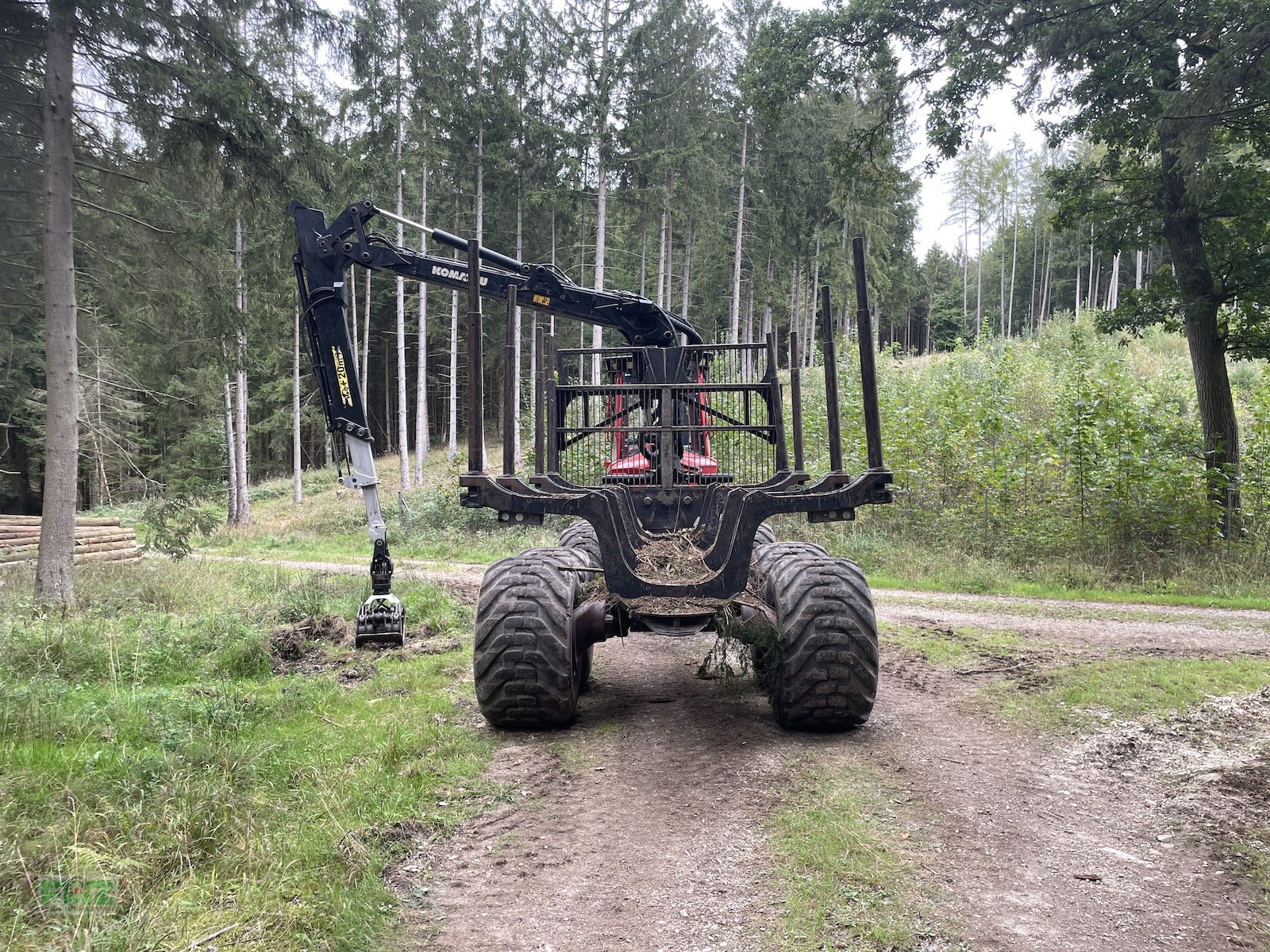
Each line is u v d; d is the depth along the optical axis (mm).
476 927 2674
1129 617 8453
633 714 5105
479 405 4574
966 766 4141
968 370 21234
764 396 5922
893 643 7145
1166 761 4148
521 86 28219
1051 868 3047
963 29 11367
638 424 6160
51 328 9445
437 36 26688
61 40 9344
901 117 13258
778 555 5418
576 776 4027
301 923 2586
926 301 69375
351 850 3061
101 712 4547
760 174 32625
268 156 10227
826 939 2572
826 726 4605
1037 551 11766
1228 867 3025
